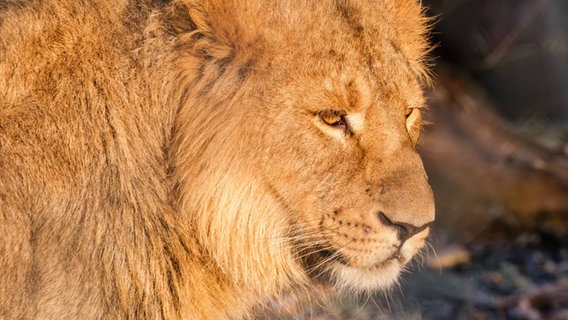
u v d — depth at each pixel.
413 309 14.95
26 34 9.20
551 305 15.50
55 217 9.07
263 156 9.43
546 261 17.48
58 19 9.31
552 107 23.81
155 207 9.52
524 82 23.95
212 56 9.44
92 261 9.14
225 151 9.44
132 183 9.43
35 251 9.00
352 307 14.33
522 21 23.44
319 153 9.41
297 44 9.33
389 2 10.12
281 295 10.45
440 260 17.00
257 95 9.36
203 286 9.86
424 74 11.05
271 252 9.76
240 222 9.58
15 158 9.02
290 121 9.34
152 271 9.48
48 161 9.09
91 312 9.13
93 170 9.24
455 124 19.95
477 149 19.66
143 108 9.49
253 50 9.36
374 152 9.48
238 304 10.41
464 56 23.20
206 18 9.39
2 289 8.99
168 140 9.60
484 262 17.38
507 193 19.02
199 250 9.74
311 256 10.14
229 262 9.74
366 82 9.40
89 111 9.28
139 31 9.51
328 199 9.47
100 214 9.23
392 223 9.46
